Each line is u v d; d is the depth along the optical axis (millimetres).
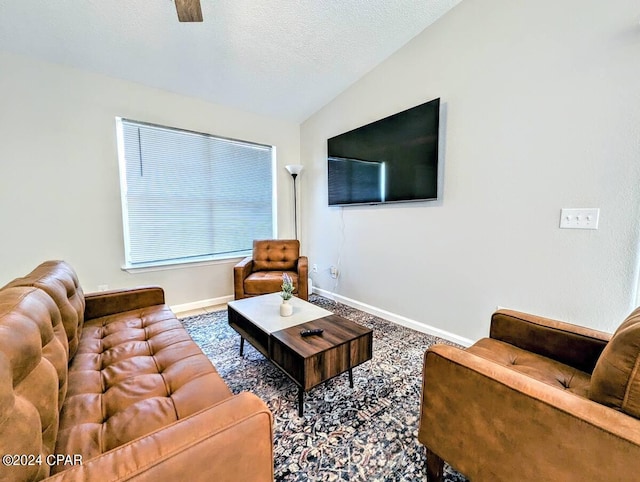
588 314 1690
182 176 3100
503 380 868
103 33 2115
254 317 1909
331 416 1503
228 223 3494
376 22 2256
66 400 1050
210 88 2961
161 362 1334
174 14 2002
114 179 2678
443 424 1032
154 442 636
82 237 2557
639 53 1446
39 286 1212
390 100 2689
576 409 741
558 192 1748
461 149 2184
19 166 2262
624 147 1516
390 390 1727
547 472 784
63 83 2396
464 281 2250
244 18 2109
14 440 576
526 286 1921
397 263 2754
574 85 1650
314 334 1629
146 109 2807
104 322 1786
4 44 2113
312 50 2523
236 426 695
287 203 3961
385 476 1170
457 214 2248
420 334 2525
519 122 1876
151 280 2955
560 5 1670
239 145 3506
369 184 2859
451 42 2188
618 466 670
